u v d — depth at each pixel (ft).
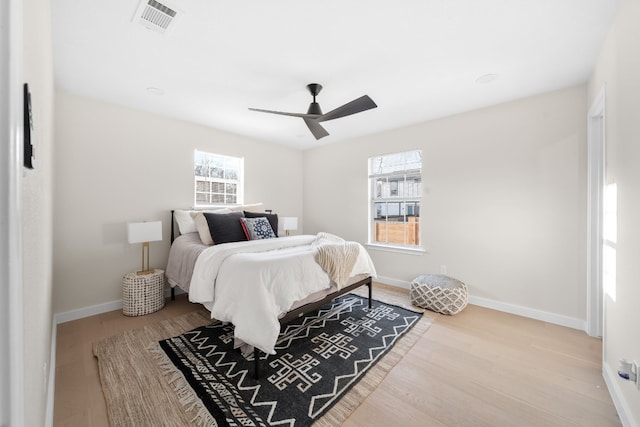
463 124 10.49
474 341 7.47
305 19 5.47
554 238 8.64
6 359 1.20
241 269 6.64
